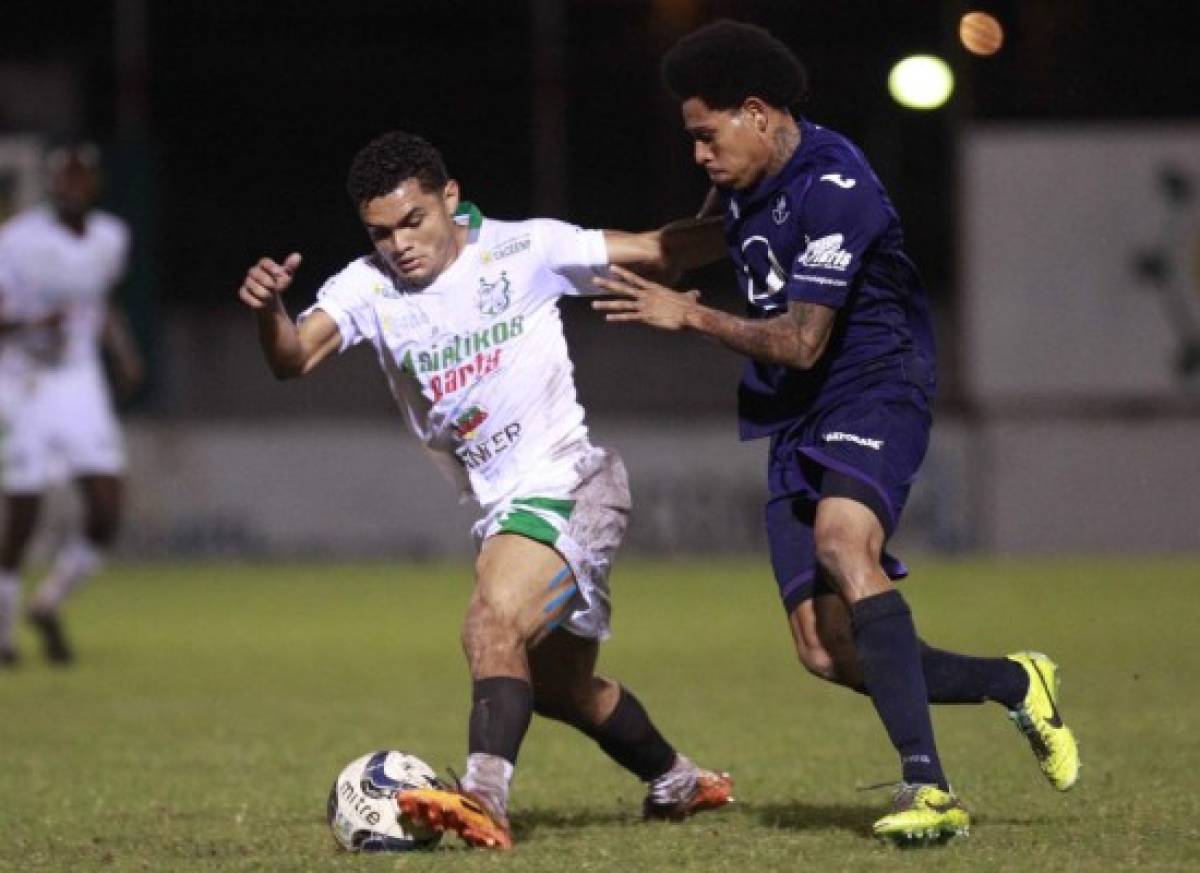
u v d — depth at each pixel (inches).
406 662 1934.1
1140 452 3068.4
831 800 1053.2
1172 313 3046.3
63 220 1998.0
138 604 2608.3
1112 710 1446.9
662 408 3134.8
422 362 914.1
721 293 3112.7
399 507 3147.1
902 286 911.7
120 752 1316.4
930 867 804.6
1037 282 3056.1
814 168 887.7
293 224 3189.0
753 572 2960.1
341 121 3193.9
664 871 807.1
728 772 1171.3
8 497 1977.1
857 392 896.9
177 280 3164.4
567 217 3078.2
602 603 918.4
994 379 3070.9
